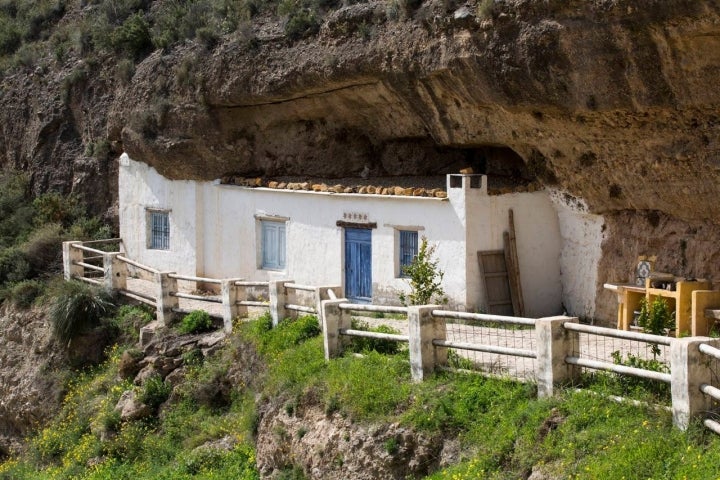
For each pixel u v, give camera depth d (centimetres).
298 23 1917
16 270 2420
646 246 1605
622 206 1638
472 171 1808
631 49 1329
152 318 2022
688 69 1303
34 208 2692
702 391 984
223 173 2231
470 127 1755
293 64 1916
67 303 2088
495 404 1176
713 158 1403
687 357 983
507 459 1084
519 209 1784
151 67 2319
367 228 1883
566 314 1811
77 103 2702
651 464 951
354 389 1315
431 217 1784
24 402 2130
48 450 1897
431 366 1291
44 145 2777
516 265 1767
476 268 1745
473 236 1739
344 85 1872
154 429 1755
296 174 2180
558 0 1374
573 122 1550
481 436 1137
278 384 1480
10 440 2188
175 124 2233
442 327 1304
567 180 1709
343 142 2108
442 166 1986
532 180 1819
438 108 1761
